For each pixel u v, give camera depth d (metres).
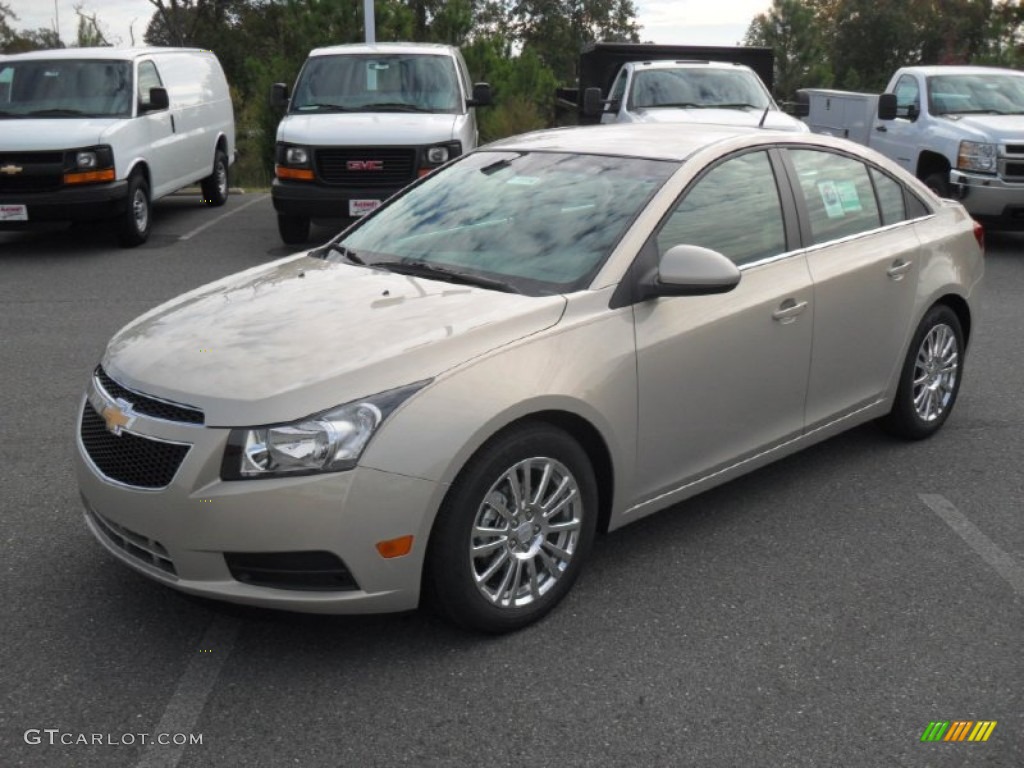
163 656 3.35
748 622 3.57
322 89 11.59
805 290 4.33
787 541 4.21
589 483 3.62
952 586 3.84
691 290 3.63
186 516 3.08
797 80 43.88
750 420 4.23
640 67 11.98
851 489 4.73
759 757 2.86
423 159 10.51
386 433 3.09
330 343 3.32
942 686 3.20
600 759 2.85
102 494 3.30
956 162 11.21
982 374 6.63
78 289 9.26
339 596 3.13
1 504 4.53
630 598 3.74
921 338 5.12
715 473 4.16
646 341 3.71
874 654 3.38
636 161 4.24
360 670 3.27
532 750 2.89
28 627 3.51
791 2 44.09
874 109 13.49
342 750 2.89
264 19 43.94
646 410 3.76
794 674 3.26
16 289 9.27
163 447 3.15
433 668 3.29
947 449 5.25
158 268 10.26
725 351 4.01
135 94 11.62
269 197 16.30
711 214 4.10
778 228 4.36
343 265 4.20
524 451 3.36
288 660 3.33
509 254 3.95
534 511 3.48
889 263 4.79
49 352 7.11
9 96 11.49
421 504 3.13
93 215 10.77
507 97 19.89
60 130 10.70
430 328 3.38
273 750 2.89
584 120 16.47
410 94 11.47
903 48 51.38
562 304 3.57
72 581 3.84
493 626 3.43
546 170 4.40
